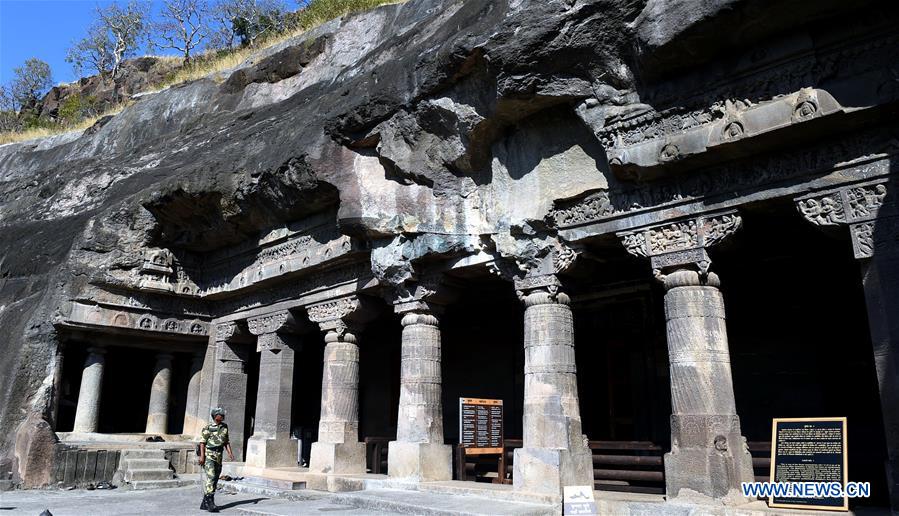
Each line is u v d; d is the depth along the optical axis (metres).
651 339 13.09
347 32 21.52
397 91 11.63
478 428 11.91
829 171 8.09
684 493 8.53
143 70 41.78
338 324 14.30
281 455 15.16
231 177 14.95
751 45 8.38
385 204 12.31
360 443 13.95
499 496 10.20
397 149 12.03
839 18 7.78
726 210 8.86
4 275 19.08
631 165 9.27
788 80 8.11
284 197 14.35
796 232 10.34
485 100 10.63
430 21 15.84
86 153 26.22
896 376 7.29
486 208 11.52
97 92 42.09
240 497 12.72
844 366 10.99
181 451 16.48
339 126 12.59
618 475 10.51
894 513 7.15
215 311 18.36
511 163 11.18
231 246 17.28
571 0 9.21
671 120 9.09
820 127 7.90
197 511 10.61
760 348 11.84
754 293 12.11
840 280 11.28
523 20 9.52
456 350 16.52
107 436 16.78
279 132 15.54
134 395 21.23
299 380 20.42
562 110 10.48
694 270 9.16
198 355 18.48
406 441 12.05
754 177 8.66
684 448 8.66
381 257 12.56
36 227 20.48
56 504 11.77
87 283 16.31
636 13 8.82
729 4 7.76
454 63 10.45
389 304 13.62
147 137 24.84
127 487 14.66
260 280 15.98
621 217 9.87
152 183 18.73
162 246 17.47
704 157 8.74
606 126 9.58
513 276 11.18
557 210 10.59
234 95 23.17
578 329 14.31
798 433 8.20
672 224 9.34
